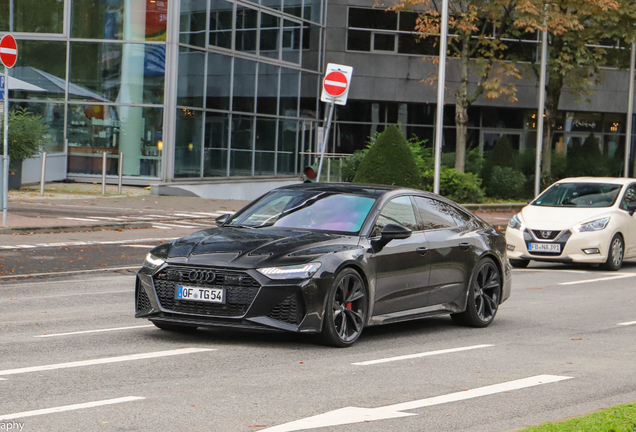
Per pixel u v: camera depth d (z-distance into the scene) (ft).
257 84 126.93
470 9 115.65
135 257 59.11
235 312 29.71
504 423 21.58
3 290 44.73
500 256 39.32
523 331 37.40
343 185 36.14
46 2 110.73
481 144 164.25
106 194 100.42
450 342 34.04
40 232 67.82
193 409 21.88
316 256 30.58
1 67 111.86
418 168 113.19
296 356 29.66
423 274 34.96
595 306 45.57
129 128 108.99
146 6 107.86
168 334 33.14
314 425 20.67
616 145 173.17
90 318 36.70
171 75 107.76
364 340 33.73
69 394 23.12
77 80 110.42
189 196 107.76
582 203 64.54
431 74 136.46
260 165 129.08
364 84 156.04
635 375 28.40
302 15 139.64
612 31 129.90
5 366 26.58
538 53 156.35
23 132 97.30
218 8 116.16
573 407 23.59
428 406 23.13
